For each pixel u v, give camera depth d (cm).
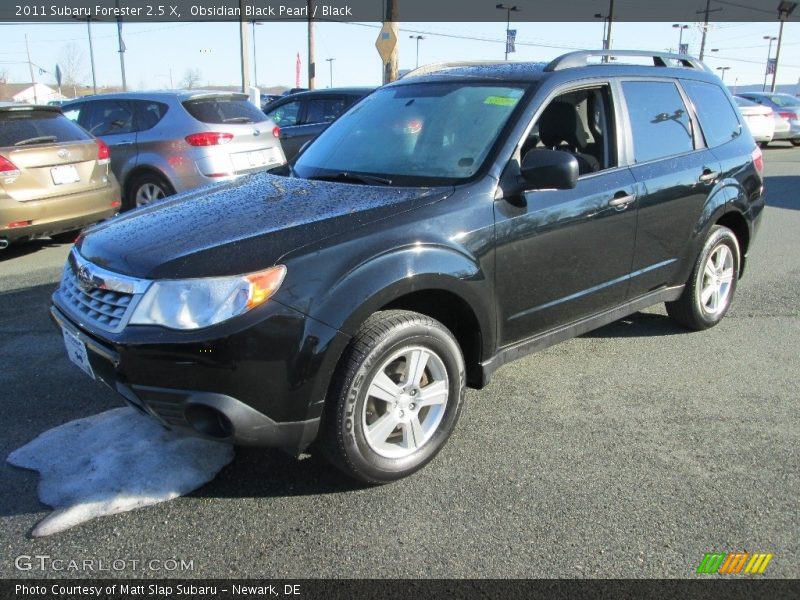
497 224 331
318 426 282
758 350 473
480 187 332
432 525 280
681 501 297
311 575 252
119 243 300
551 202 356
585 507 292
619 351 472
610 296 410
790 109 2106
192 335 259
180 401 266
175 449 328
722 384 418
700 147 470
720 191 473
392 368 305
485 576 251
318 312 272
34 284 617
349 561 259
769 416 376
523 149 362
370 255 287
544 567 256
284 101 1123
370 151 385
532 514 288
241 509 290
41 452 326
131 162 838
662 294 457
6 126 661
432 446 320
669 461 329
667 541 271
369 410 299
